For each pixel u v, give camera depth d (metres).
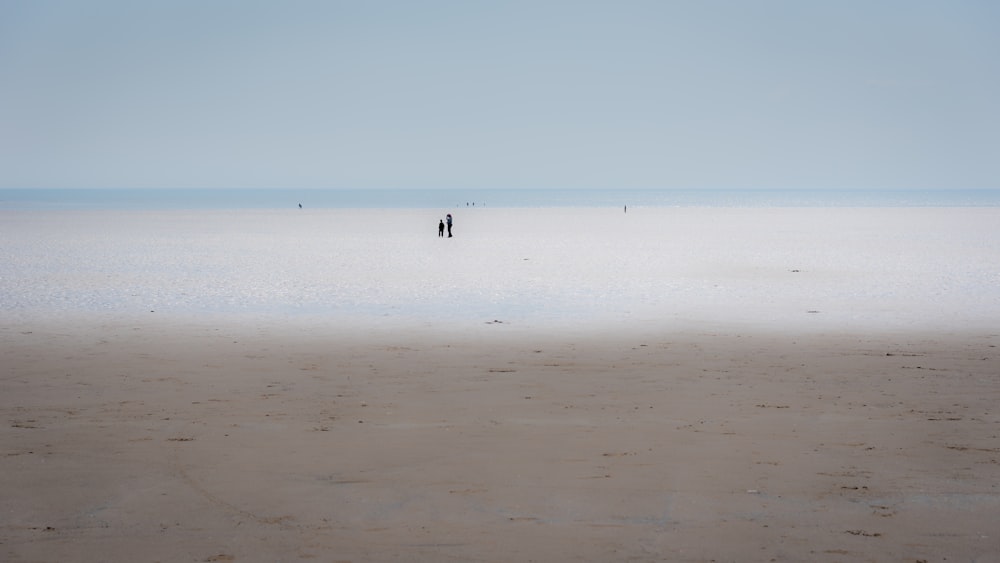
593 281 30.05
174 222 84.00
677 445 9.45
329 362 15.14
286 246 49.06
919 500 7.67
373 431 10.09
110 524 7.04
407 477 8.27
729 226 78.00
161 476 8.30
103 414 11.00
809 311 22.38
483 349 16.62
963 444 9.56
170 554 6.42
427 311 22.45
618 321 20.59
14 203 177.12
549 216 109.56
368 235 61.69
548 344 17.23
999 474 8.43
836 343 17.36
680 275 32.19
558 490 7.88
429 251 45.41
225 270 34.12
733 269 34.69
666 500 7.62
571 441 9.62
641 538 6.75
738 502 7.57
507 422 10.58
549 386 12.98
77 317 21.14
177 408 11.38
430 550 6.50
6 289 27.22
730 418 10.80
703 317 21.28
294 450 9.23
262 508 7.42
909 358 15.57
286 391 12.57
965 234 61.19
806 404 11.66
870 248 46.97
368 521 7.11
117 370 14.27
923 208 140.62
